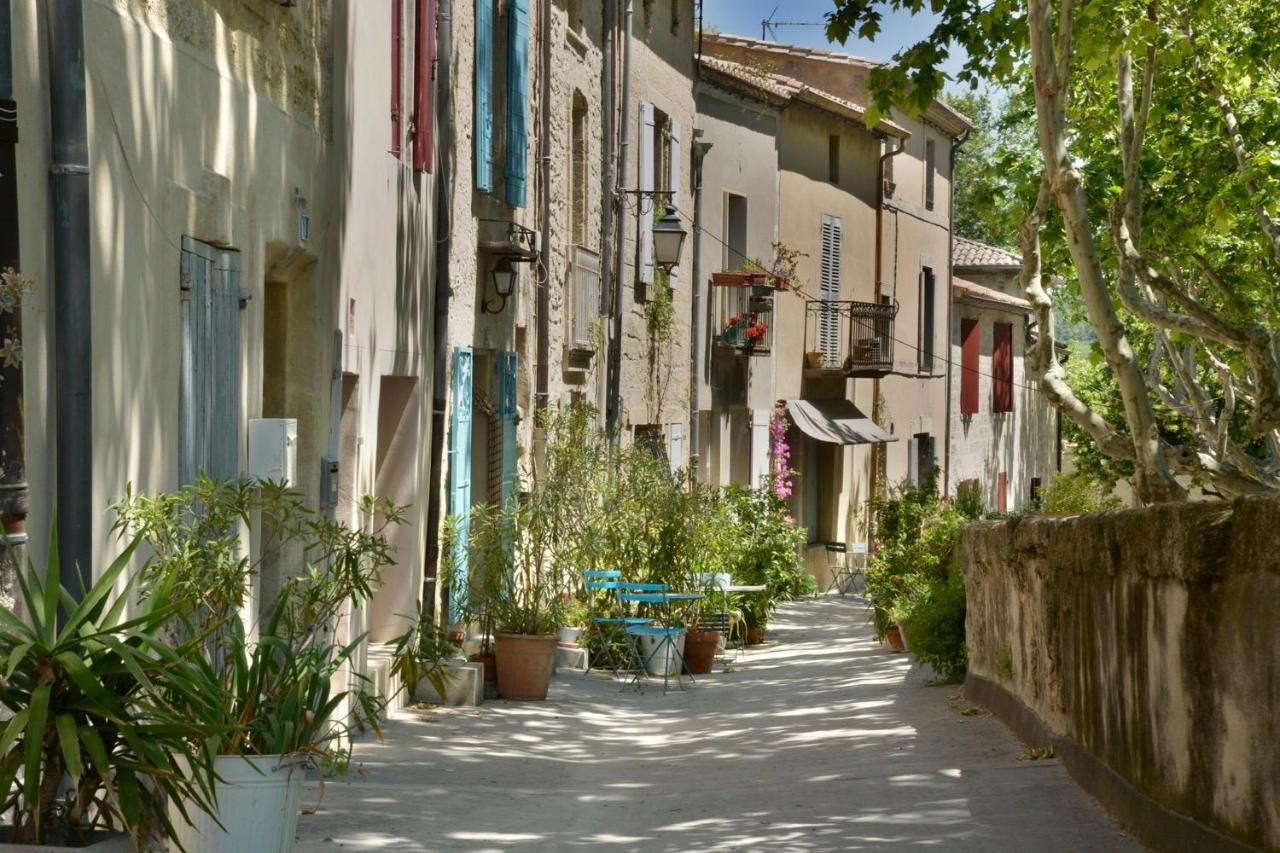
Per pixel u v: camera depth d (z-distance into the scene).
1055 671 9.12
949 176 40.69
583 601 17.64
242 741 6.04
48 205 5.91
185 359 7.45
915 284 38.19
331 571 7.95
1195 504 6.00
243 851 5.91
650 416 24.12
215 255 7.98
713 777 9.98
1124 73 12.59
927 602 15.03
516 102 17.08
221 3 8.18
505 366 17.05
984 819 7.39
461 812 8.21
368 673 12.14
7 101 5.42
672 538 17.91
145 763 4.98
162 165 7.12
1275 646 5.25
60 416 5.93
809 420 31.11
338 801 8.31
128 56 6.68
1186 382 16.86
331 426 10.71
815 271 32.12
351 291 11.38
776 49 35.34
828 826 7.54
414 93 13.81
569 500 16.14
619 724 13.69
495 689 14.93
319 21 10.30
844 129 33.25
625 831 7.75
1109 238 18.09
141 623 5.09
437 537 14.35
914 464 38.41
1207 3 13.96
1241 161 16.09
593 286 20.84
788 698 15.13
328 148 10.60
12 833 5.12
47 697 4.73
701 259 26.88
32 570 5.11
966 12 12.45
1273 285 19.11
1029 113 19.03
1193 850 5.98
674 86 25.16
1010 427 46.66
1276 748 5.24
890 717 12.44
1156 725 6.66
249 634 7.99
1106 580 7.61
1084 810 7.44
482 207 16.48
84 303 5.97
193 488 6.81
